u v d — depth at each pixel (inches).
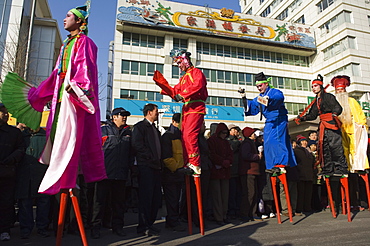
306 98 1144.2
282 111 174.7
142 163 156.9
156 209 165.0
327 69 1127.0
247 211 200.7
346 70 1060.5
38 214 163.3
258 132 256.5
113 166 156.7
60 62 107.7
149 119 169.5
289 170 224.5
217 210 186.4
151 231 150.3
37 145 170.2
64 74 106.1
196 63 1005.8
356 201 251.4
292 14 1330.0
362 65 1055.0
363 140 189.3
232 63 1058.7
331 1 1139.9
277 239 129.6
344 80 206.2
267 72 1107.3
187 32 972.6
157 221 210.7
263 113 178.9
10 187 154.9
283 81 1130.7
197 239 135.4
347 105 197.5
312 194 265.1
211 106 948.0
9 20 726.5
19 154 156.0
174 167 165.5
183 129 148.3
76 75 97.8
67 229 179.3
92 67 102.1
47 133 102.7
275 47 1096.2
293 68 1157.7
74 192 96.7
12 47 567.5
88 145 107.9
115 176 155.1
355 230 148.2
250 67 1082.7
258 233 145.6
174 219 166.2
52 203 187.8
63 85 105.3
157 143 166.7
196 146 144.6
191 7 1010.1
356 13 1107.9
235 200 227.1
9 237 152.9
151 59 960.9
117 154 160.1
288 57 1167.0
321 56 1160.2
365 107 992.2
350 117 195.0
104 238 147.1
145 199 154.0
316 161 247.4
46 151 100.3
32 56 829.8
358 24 1096.2
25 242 144.4
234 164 228.2
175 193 170.4
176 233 155.0
